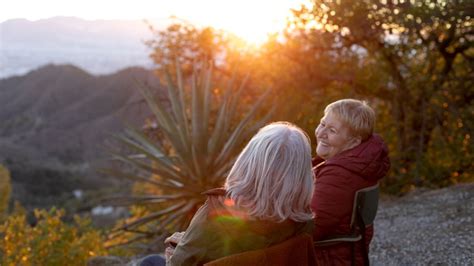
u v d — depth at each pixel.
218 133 7.22
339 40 8.82
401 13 7.66
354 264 2.80
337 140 2.96
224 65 11.20
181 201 7.21
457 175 8.58
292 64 9.70
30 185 99.69
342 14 8.15
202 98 7.25
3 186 32.03
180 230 7.14
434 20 7.47
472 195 6.52
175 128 7.38
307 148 2.16
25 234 7.18
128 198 7.16
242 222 2.09
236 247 2.09
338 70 9.48
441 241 5.03
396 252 4.98
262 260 2.07
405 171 8.67
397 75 8.93
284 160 2.09
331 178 2.80
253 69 10.22
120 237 8.48
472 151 8.35
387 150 2.95
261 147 2.11
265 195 2.07
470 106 8.70
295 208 2.13
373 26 8.16
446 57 8.59
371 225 2.96
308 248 2.19
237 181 2.12
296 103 9.35
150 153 7.19
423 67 8.78
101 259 6.12
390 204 7.19
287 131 2.16
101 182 102.19
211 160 7.11
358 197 2.79
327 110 3.04
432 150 9.21
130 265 5.62
